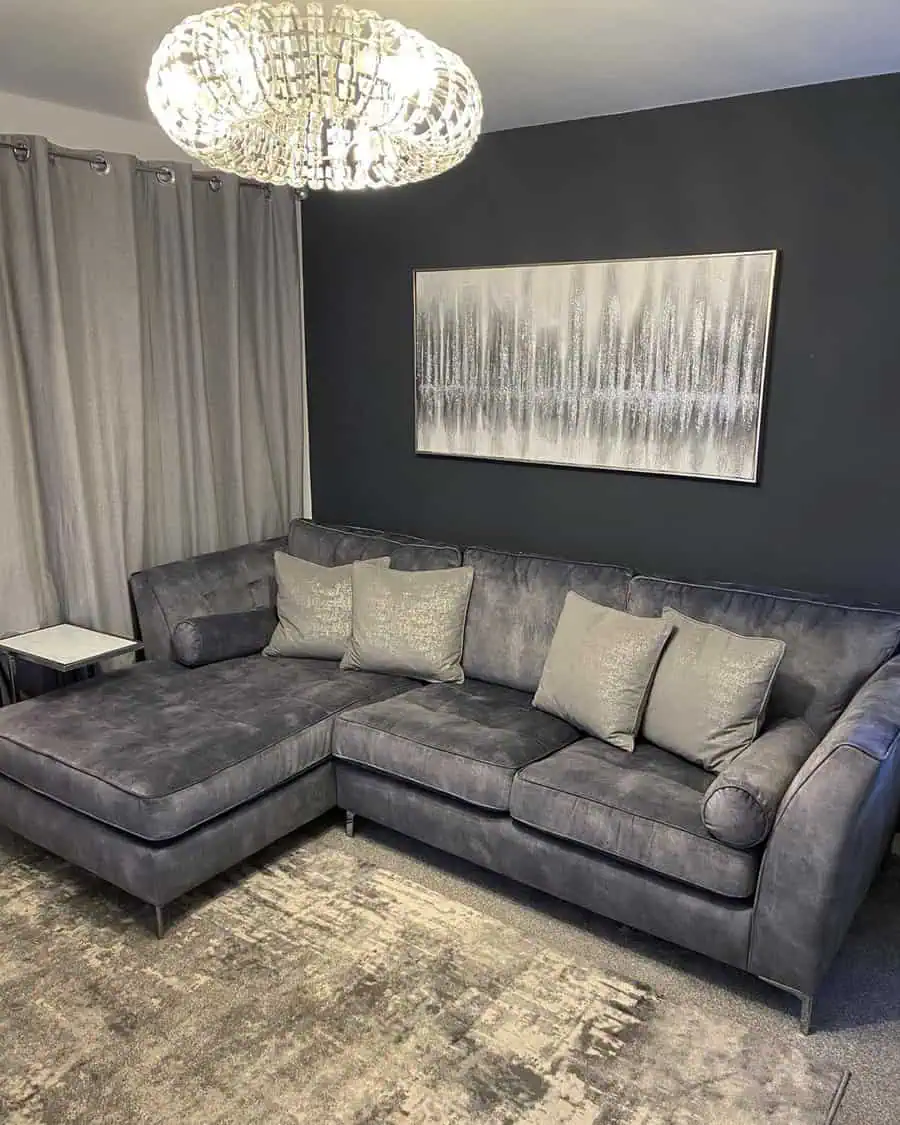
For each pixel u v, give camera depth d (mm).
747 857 2088
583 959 2338
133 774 2381
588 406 3311
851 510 2873
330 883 2676
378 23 1667
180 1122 1814
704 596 2811
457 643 3201
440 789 2605
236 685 3066
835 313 2783
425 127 1862
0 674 3229
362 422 4000
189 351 3559
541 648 3068
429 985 2227
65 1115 1832
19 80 2824
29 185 2965
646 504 3277
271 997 2180
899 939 2430
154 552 3594
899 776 2375
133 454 3396
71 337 3162
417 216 3621
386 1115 1834
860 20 2150
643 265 3080
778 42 2316
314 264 3980
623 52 2412
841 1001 2184
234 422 3797
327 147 1938
